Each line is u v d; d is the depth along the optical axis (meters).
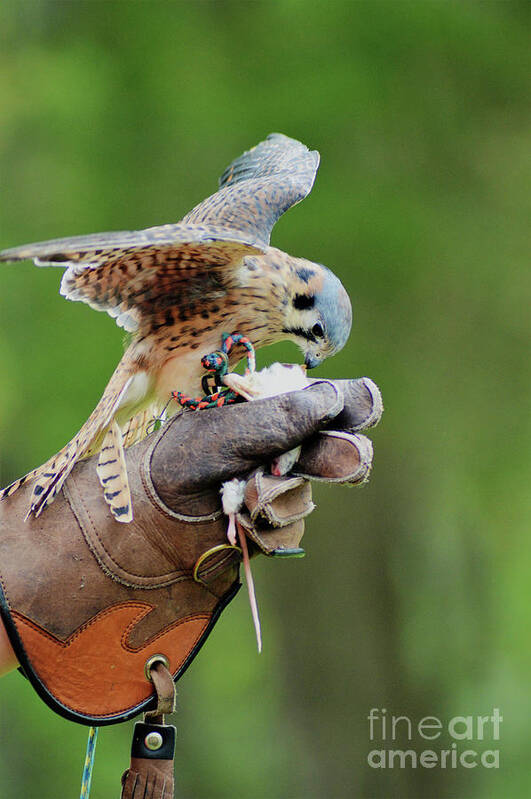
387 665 14.51
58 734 14.12
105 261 4.88
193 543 4.38
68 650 4.32
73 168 13.41
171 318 5.43
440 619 15.25
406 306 13.50
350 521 14.41
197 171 13.30
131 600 4.36
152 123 13.34
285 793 14.50
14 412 12.85
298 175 7.22
